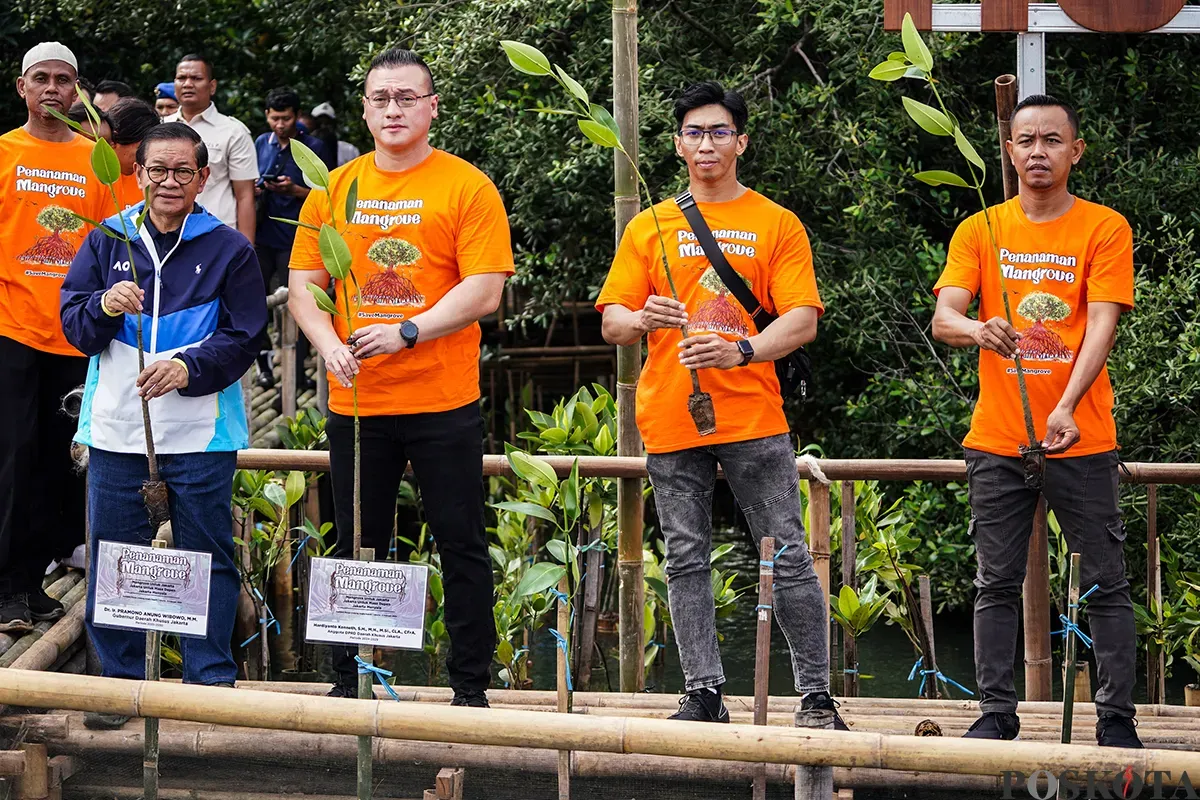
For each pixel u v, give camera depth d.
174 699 3.15
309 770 3.79
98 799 3.84
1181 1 4.36
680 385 3.71
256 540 6.04
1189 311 7.07
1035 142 3.76
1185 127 8.17
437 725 3.06
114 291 3.56
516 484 6.08
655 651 5.62
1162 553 6.23
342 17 10.45
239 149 6.72
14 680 3.18
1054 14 4.41
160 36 12.46
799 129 8.12
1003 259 3.86
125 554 3.33
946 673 7.09
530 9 8.18
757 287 3.74
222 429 3.84
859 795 3.69
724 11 8.60
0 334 4.34
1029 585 4.46
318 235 3.71
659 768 3.67
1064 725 3.35
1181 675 6.99
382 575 3.28
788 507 3.73
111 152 3.36
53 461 4.59
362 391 3.82
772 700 4.42
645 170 8.11
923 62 3.44
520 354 11.38
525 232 9.06
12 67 11.86
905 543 5.53
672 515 3.79
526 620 5.57
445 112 8.61
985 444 3.84
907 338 8.19
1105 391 3.82
